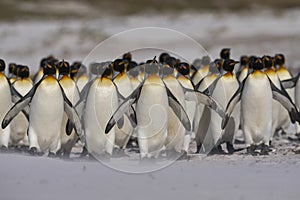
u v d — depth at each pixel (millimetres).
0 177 35562
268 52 163250
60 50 176625
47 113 47438
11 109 47750
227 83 53875
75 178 35938
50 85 47375
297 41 177875
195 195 31766
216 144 52156
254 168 40156
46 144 48531
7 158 42438
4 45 188250
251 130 51750
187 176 37094
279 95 52656
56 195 31484
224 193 32219
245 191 32719
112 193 32125
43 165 40031
